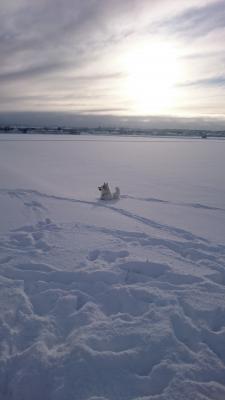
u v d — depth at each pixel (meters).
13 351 2.79
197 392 2.40
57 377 2.52
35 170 17.03
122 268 4.46
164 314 3.33
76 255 4.80
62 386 2.44
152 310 3.40
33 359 2.64
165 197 10.73
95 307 3.46
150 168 19.23
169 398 2.35
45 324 3.13
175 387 2.44
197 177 15.73
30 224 6.38
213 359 2.73
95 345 2.86
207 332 3.09
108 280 4.09
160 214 8.10
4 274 4.14
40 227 6.27
